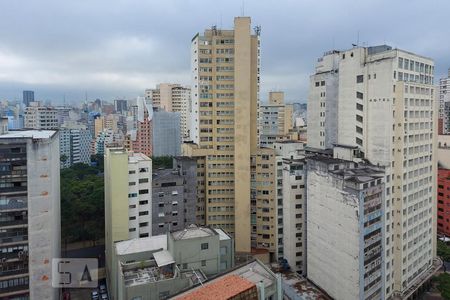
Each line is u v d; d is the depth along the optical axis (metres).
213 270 75.38
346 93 102.31
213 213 124.88
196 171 118.69
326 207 91.50
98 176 180.88
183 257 73.19
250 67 121.12
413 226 101.69
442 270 119.06
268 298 61.66
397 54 91.50
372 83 94.62
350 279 84.75
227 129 124.00
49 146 75.56
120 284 70.12
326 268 92.50
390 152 92.19
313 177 96.12
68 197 132.50
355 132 99.88
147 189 105.12
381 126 92.81
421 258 107.00
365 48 98.12
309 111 123.75
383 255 89.94
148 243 84.00
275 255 120.62
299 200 108.94
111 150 104.25
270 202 120.38
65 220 130.62
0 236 73.38
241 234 119.31
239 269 68.69
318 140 119.75
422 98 100.44
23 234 74.56
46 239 76.25
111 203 99.06
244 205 119.19
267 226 121.44
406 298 96.75
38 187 74.94
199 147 124.62
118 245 83.12
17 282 74.75
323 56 118.38
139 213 104.44
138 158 107.69
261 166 120.44
